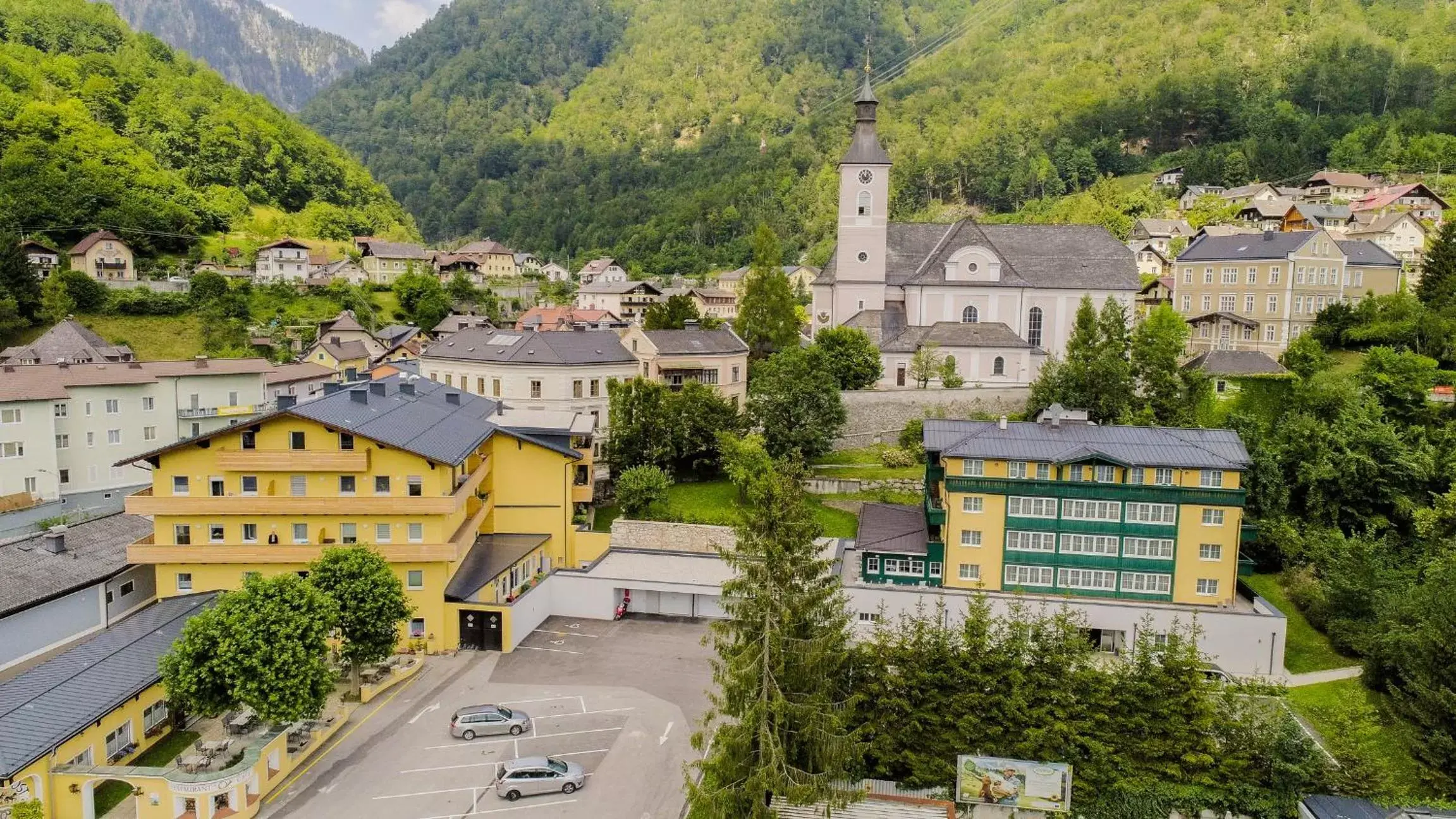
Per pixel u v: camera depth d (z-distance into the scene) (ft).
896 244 428.15
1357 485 269.23
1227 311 426.92
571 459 254.27
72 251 570.05
